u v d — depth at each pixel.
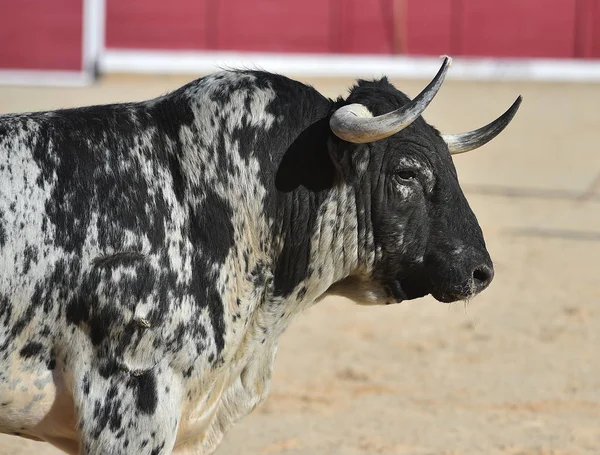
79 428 6.73
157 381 6.79
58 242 6.63
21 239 6.56
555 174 28.53
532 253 20.42
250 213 7.25
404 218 7.39
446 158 7.52
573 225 23.08
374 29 46.66
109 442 6.70
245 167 7.24
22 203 6.61
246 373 7.51
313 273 7.47
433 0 46.41
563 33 45.84
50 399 6.77
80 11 45.78
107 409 6.69
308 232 7.38
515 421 11.77
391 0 46.56
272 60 45.94
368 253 7.46
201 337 6.96
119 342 6.71
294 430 11.34
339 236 7.42
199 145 7.22
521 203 25.16
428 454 10.62
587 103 39.12
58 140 6.88
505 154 30.81
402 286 7.57
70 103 36.78
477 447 10.87
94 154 6.92
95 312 6.67
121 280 6.71
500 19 46.12
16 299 6.54
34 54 45.88
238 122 7.29
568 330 15.52
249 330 7.39
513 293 17.55
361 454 10.61
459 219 7.45
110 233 6.75
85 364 6.71
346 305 17.00
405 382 13.12
